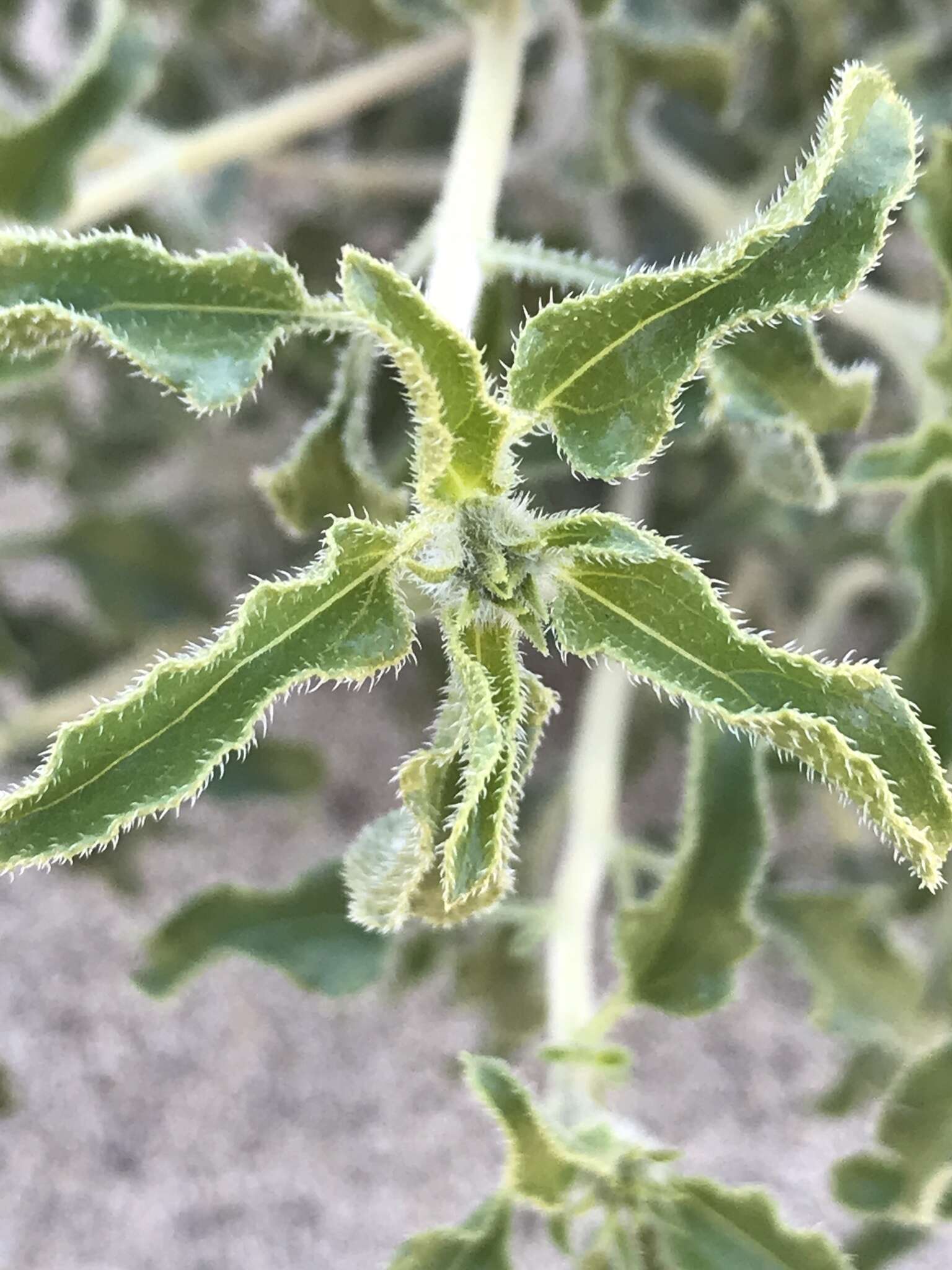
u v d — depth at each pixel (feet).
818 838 0.84
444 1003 0.80
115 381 0.80
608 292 0.36
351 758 0.89
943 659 0.53
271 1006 0.83
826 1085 0.81
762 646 0.36
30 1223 0.76
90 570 0.75
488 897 0.39
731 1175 0.77
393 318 0.34
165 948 0.56
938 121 0.68
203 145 0.63
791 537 0.74
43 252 0.38
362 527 0.37
